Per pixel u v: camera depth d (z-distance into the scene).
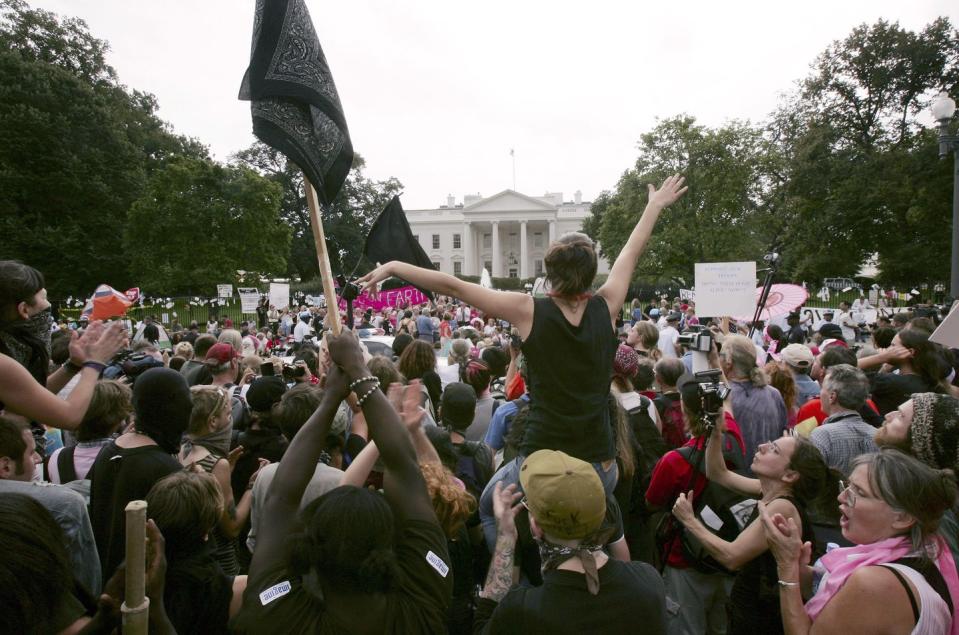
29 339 2.32
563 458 1.88
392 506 1.67
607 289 2.24
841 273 33.25
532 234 81.25
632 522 3.52
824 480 2.55
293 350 13.49
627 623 1.78
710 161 36.62
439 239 81.94
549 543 1.89
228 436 3.59
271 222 43.03
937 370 4.18
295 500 1.67
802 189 33.84
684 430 4.25
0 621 1.33
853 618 1.87
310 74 2.44
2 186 34.09
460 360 6.51
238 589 2.47
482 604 2.10
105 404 3.38
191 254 39.59
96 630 1.53
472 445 3.47
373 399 1.73
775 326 8.89
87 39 42.88
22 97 34.97
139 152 41.75
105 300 4.87
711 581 3.07
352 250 57.66
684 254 36.62
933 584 1.88
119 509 2.66
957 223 10.95
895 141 33.97
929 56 31.78
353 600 1.48
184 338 11.74
